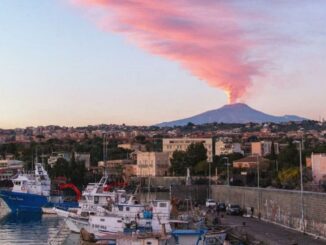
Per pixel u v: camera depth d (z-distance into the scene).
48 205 143.00
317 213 75.69
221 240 76.06
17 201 145.00
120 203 88.38
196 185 181.00
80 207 99.44
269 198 100.00
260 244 70.94
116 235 72.94
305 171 167.38
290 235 76.50
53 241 88.38
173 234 72.94
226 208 123.50
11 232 104.31
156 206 81.00
